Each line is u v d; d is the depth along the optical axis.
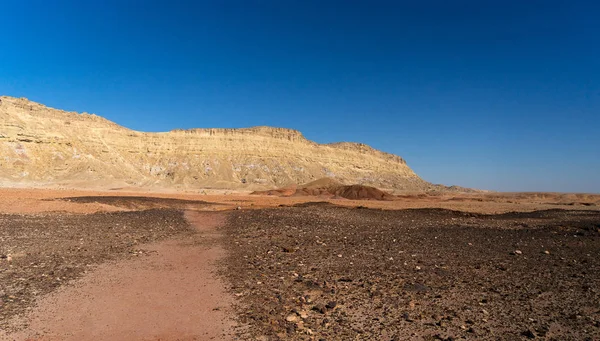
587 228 27.62
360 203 74.75
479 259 16.23
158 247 17.45
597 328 8.47
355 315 8.97
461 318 8.92
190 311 9.11
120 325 8.26
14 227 21.17
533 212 50.00
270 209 39.94
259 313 8.99
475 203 89.25
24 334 7.66
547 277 13.12
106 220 26.42
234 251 16.78
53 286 10.80
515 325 8.57
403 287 11.39
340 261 15.06
